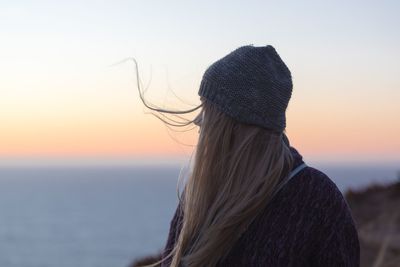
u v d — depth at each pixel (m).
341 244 2.15
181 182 2.50
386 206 18.58
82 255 111.44
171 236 2.53
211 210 2.22
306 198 2.19
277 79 2.28
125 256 107.69
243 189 2.19
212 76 2.30
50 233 152.88
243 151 2.22
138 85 2.55
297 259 2.15
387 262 11.30
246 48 2.33
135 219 191.12
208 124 2.30
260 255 2.15
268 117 2.24
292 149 2.38
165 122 2.49
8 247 124.81
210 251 2.18
